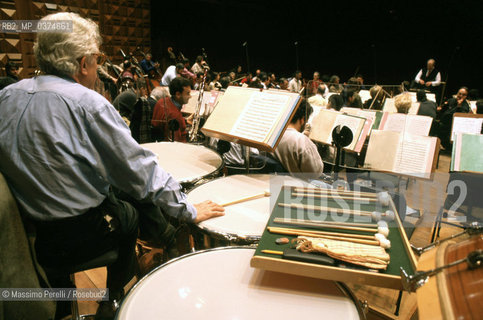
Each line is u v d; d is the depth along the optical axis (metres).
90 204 1.22
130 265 1.56
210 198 1.74
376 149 2.88
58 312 1.52
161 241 1.66
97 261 1.31
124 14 10.97
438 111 6.87
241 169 2.60
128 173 1.26
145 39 11.69
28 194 1.14
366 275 0.96
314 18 14.58
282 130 1.71
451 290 0.71
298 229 1.22
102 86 4.18
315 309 1.00
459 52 11.63
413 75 12.87
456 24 11.48
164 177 1.37
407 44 12.81
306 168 2.31
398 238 1.16
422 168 2.65
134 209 1.46
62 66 1.19
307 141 2.32
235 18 15.04
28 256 1.10
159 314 0.97
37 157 1.11
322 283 1.12
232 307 1.00
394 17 12.71
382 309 1.94
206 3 14.19
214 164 2.24
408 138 2.76
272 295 1.06
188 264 1.21
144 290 1.07
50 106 1.13
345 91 6.57
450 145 5.98
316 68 15.23
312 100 5.39
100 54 1.32
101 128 1.18
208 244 1.47
